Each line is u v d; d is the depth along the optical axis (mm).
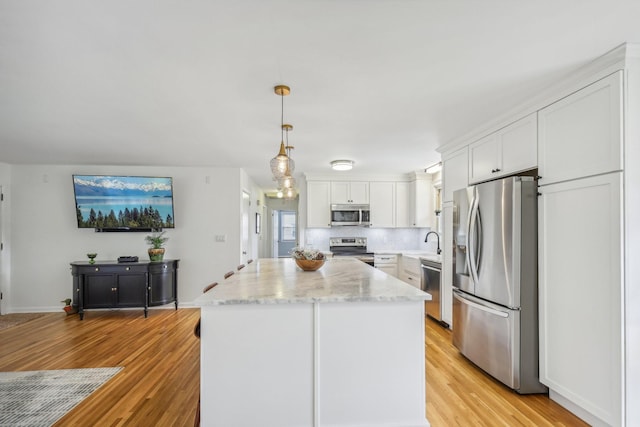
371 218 5930
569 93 2162
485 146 3098
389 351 1926
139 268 4609
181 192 5234
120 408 2291
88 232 5078
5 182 4902
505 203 2484
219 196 5281
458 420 2111
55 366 2994
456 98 2457
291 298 1836
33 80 2137
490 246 2650
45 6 1409
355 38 1680
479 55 1853
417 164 5059
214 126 3123
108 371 2883
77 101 2494
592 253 1987
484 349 2725
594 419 2021
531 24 1562
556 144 2266
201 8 1438
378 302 1927
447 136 3463
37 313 4887
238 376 1855
